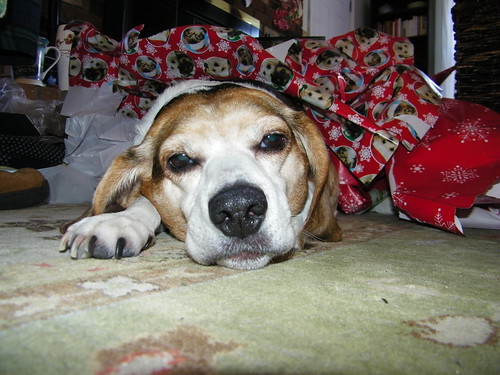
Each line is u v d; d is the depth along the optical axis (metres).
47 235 0.33
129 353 0.14
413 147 0.43
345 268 0.26
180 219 0.32
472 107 0.48
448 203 0.41
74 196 0.56
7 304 0.17
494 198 0.43
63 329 0.15
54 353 0.13
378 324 0.17
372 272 0.26
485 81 0.83
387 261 0.29
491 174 0.40
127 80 0.53
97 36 0.49
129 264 0.25
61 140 0.64
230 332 0.16
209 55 0.44
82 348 0.14
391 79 0.45
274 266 0.27
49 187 0.52
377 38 0.48
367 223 0.50
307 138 0.35
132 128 0.56
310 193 0.36
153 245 0.32
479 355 0.15
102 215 0.28
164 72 0.47
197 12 1.02
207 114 0.32
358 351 0.15
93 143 0.58
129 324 0.16
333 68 0.45
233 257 0.26
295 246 0.32
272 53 0.45
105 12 0.86
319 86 0.43
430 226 0.47
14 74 0.71
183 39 0.44
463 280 0.25
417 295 0.21
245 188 0.26
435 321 0.18
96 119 0.57
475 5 0.82
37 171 0.50
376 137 0.42
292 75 0.41
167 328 0.16
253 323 0.17
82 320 0.16
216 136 0.31
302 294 0.21
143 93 0.55
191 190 0.30
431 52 1.55
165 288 0.20
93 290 0.19
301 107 0.45
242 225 0.25
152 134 0.35
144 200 0.35
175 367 0.13
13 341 0.14
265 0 1.32
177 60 0.45
